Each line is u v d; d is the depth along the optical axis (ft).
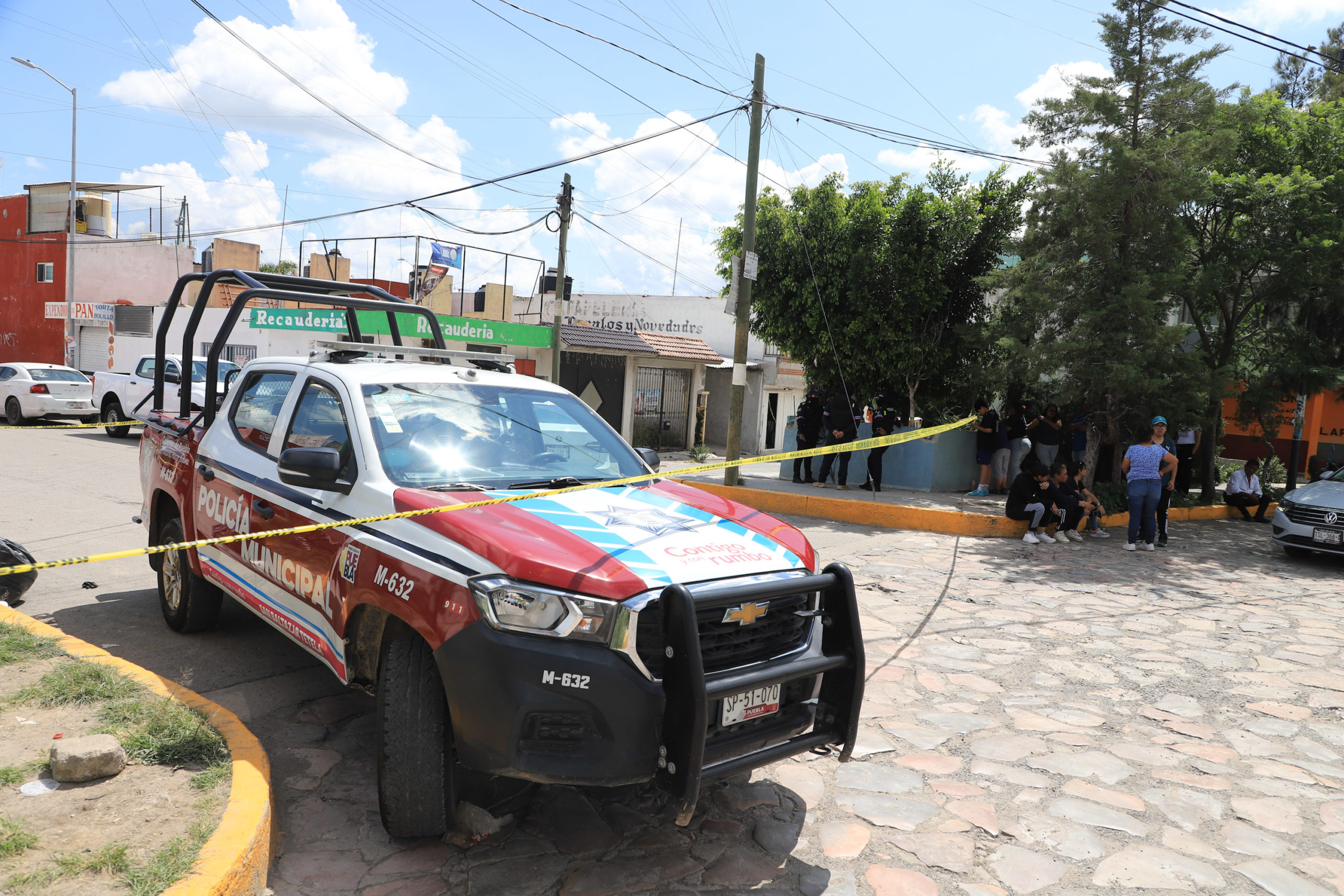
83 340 106.93
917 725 16.34
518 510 11.64
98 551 26.02
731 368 94.84
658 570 10.53
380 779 10.73
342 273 88.43
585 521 11.59
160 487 19.01
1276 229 47.96
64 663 14.35
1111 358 42.06
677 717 9.80
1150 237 43.34
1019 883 11.09
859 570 29.66
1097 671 19.97
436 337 20.95
